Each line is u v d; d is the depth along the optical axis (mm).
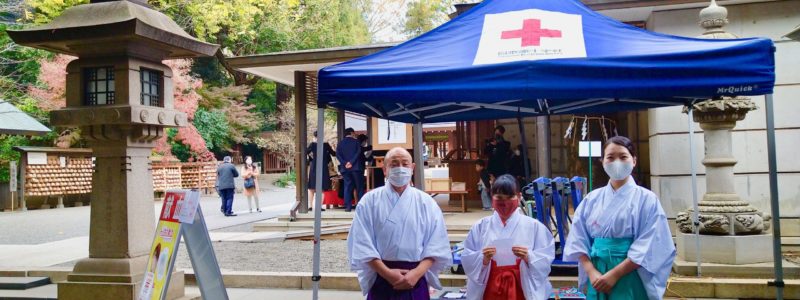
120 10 5570
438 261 3957
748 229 6375
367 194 4012
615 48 4227
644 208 3588
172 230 4590
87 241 10297
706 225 6438
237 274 7090
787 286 5684
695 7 8266
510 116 6562
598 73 4008
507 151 11375
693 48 4020
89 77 5742
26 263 8078
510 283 3959
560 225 6402
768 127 4574
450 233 9516
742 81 3885
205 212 15820
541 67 4082
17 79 19844
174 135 22562
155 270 4617
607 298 3689
